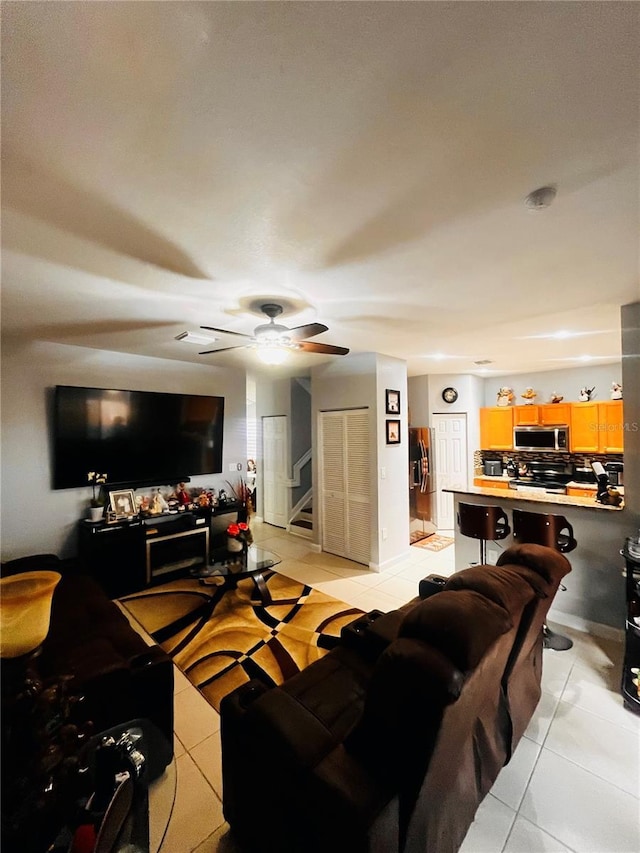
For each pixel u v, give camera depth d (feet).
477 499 12.34
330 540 16.47
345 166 4.04
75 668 5.72
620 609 9.61
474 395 20.62
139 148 3.72
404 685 3.63
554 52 2.80
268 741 4.47
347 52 2.79
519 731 6.07
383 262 6.40
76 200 4.59
